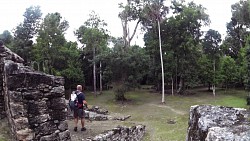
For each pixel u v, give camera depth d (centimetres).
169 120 2491
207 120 354
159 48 4431
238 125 330
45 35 4072
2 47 959
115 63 3725
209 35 4459
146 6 4247
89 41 4578
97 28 4719
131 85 3872
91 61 4678
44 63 4091
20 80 775
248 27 5203
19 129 757
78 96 1084
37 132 789
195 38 4525
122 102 3806
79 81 4425
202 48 4588
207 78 4591
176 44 4503
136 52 3806
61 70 4303
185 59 4456
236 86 5294
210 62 4584
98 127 1214
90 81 5434
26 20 4519
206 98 4059
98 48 4653
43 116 805
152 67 4512
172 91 4488
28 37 4522
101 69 4709
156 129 2019
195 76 4522
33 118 788
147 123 2352
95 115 1708
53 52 4119
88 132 1083
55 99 838
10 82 762
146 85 5875
